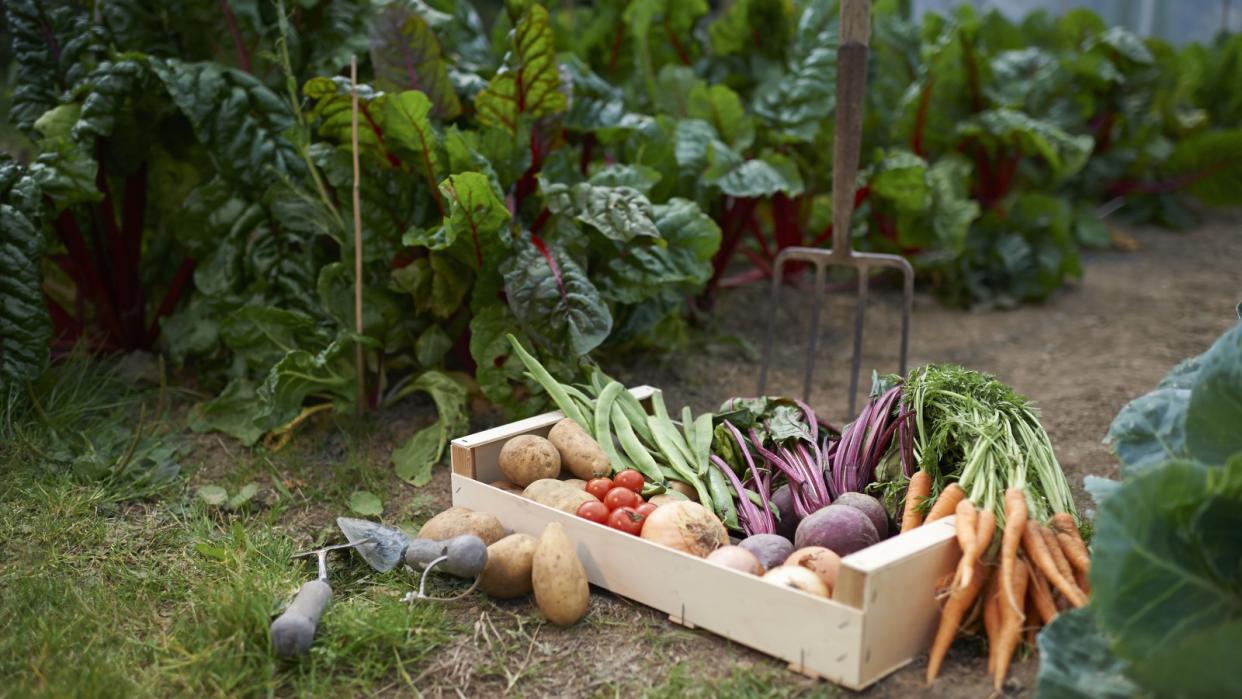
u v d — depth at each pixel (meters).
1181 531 1.97
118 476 3.29
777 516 2.85
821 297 3.97
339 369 3.69
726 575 2.37
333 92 3.51
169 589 2.68
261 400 3.53
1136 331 5.36
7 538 2.89
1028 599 2.35
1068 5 10.02
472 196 3.32
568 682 2.33
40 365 3.49
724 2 7.28
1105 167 7.68
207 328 3.98
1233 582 1.98
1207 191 7.62
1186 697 1.79
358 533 2.82
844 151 3.72
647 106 5.25
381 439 3.72
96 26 3.92
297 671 2.34
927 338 5.30
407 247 3.78
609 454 3.03
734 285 5.77
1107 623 1.89
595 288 3.49
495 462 3.05
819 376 4.69
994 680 2.23
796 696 2.21
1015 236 5.98
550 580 2.47
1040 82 6.90
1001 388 2.81
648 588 2.55
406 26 3.82
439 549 2.61
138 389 3.99
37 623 2.47
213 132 3.71
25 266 3.43
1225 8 9.62
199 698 2.23
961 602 2.27
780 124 4.87
